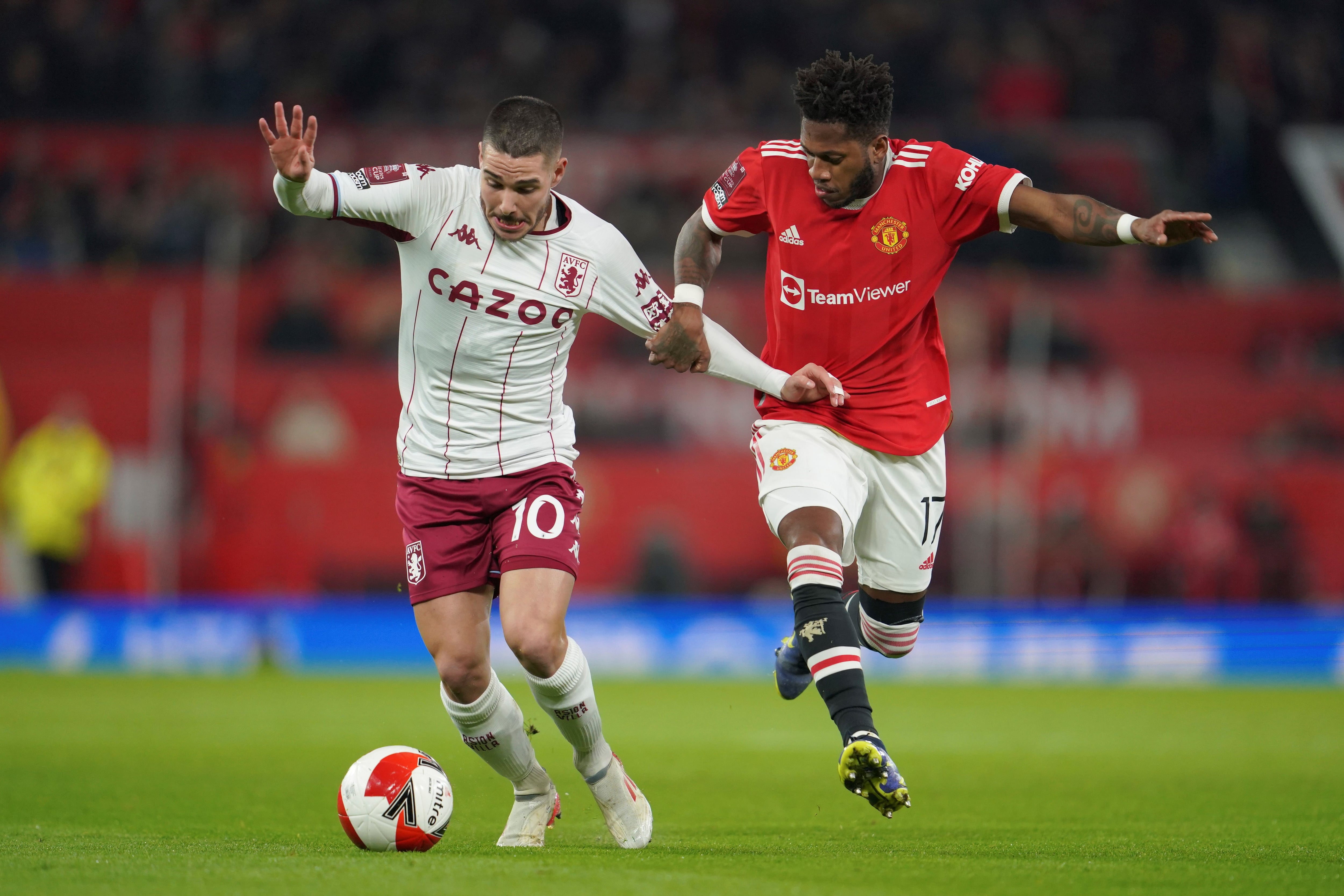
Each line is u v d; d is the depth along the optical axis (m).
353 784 15.95
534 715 38.94
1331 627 58.72
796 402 18.73
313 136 16.05
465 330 17.09
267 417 63.34
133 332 66.94
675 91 84.44
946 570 60.12
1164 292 73.06
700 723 40.06
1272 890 13.76
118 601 58.62
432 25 85.88
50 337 66.75
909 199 18.53
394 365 66.56
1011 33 88.06
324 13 85.25
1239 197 85.88
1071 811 22.64
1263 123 87.56
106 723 37.56
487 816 21.73
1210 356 72.25
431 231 16.89
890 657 21.91
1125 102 86.94
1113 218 17.14
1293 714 43.81
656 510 61.06
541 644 16.20
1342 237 84.00
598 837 18.95
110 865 14.25
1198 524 60.00
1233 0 91.88
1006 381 65.19
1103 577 59.78
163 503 60.25
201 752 31.20
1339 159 86.38
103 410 61.72
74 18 81.94
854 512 18.78
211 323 67.06
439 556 17.19
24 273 69.81
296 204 16.23
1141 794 25.22
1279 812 22.34
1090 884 14.00
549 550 16.84
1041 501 60.41
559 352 17.64
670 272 73.81
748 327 68.50
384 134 78.31
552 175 16.64
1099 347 71.50
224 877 13.36
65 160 75.94
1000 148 80.25
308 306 67.25
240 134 77.25
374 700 45.84
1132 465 60.78
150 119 80.69
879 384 19.12
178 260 71.56
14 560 58.94
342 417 63.47
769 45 87.94
